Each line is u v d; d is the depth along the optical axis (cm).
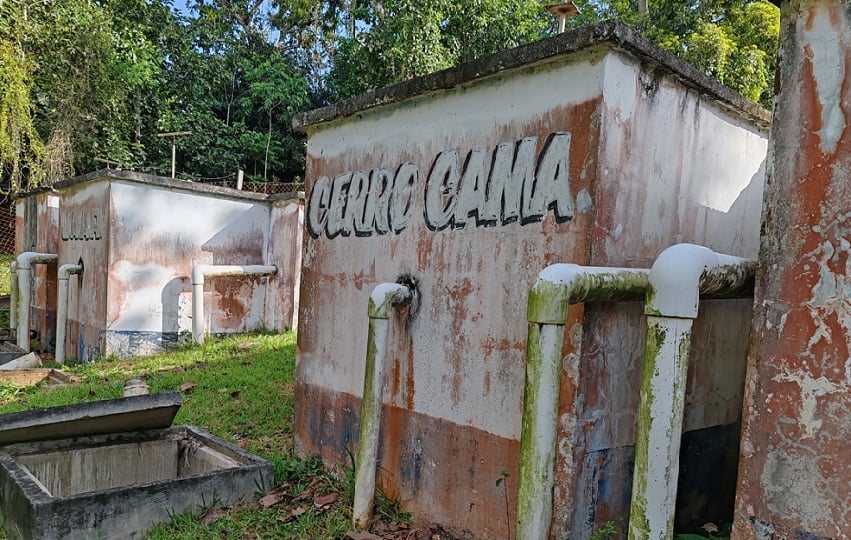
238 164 1653
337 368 414
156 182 809
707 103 317
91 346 819
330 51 1895
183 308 852
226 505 368
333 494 381
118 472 424
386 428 368
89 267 833
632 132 276
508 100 304
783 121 198
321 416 426
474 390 316
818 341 187
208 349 796
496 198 308
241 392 598
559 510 266
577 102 271
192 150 1597
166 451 445
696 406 321
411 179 360
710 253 226
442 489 331
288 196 899
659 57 274
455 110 334
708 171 323
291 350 784
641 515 212
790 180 195
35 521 306
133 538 335
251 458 397
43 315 975
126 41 1389
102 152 1401
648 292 216
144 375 677
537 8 1423
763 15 1073
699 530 323
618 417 282
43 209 1045
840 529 181
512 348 297
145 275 812
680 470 315
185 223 852
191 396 591
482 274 314
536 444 243
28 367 776
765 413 198
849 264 181
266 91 1648
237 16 1880
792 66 196
